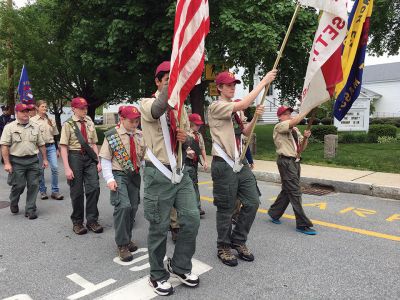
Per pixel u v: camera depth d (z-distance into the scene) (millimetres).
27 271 4023
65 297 3451
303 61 13492
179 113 3174
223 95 3959
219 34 11266
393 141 14641
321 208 6352
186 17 3123
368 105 15312
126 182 4438
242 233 4199
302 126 23703
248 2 10836
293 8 11258
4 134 5898
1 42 17875
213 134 4016
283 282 3670
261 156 11648
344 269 3945
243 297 3391
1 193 7891
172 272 3670
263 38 10438
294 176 5066
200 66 3172
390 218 5746
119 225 4219
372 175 8352
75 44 13492
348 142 14578
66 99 21906
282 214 5523
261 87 3693
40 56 18078
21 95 10953
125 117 4398
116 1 11828
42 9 18422
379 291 3479
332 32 3906
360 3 4410
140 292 3506
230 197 3996
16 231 5359
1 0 17781
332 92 3980
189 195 3455
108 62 12461
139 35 12016
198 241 4793
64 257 4387
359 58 4512
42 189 7305
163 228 3383
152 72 13109
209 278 3766
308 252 4410
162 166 3311
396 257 4250
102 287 3627
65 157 5078
